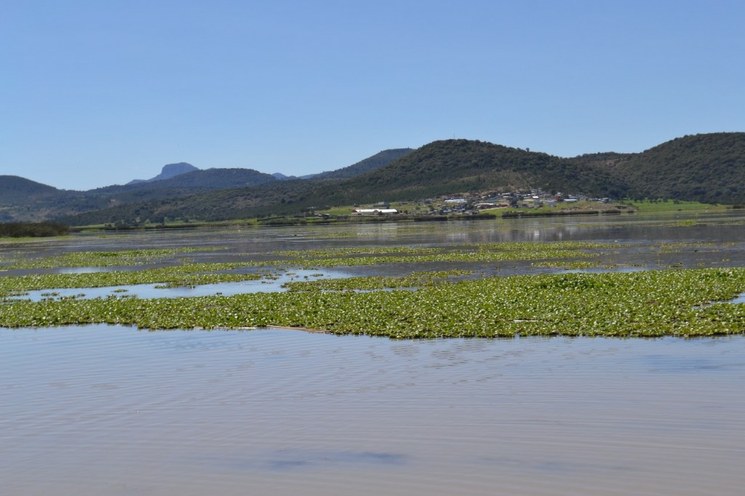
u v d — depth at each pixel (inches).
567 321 1155.9
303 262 2812.5
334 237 4953.3
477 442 642.8
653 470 569.9
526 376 851.4
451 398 774.5
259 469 603.2
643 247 2992.1
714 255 2522.1
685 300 1339.8
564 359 927.7
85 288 2158.0
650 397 751.1
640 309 1238.9
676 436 637.9
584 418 692.7
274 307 1453.0
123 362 1013.8
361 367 927.0
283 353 1031.0
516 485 552.7
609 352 957.8
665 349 966.4
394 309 1342.3
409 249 3341.5
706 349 958.4
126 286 2171.5
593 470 573.6
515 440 644.1
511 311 1262.3
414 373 885.8
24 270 3011.8
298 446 650.2
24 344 1175.6
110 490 574.9
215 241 5039.4
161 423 728.3
